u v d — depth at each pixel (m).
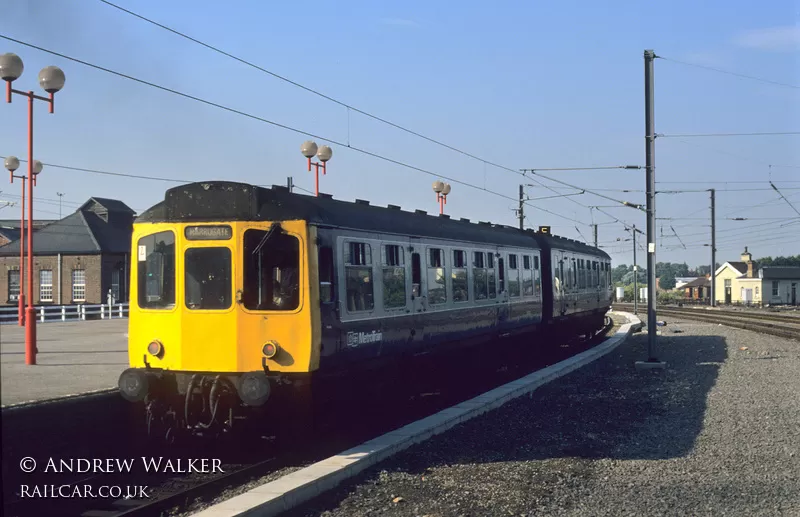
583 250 26.70
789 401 14.05
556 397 15.30
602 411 13.59
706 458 9.80
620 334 30.66
